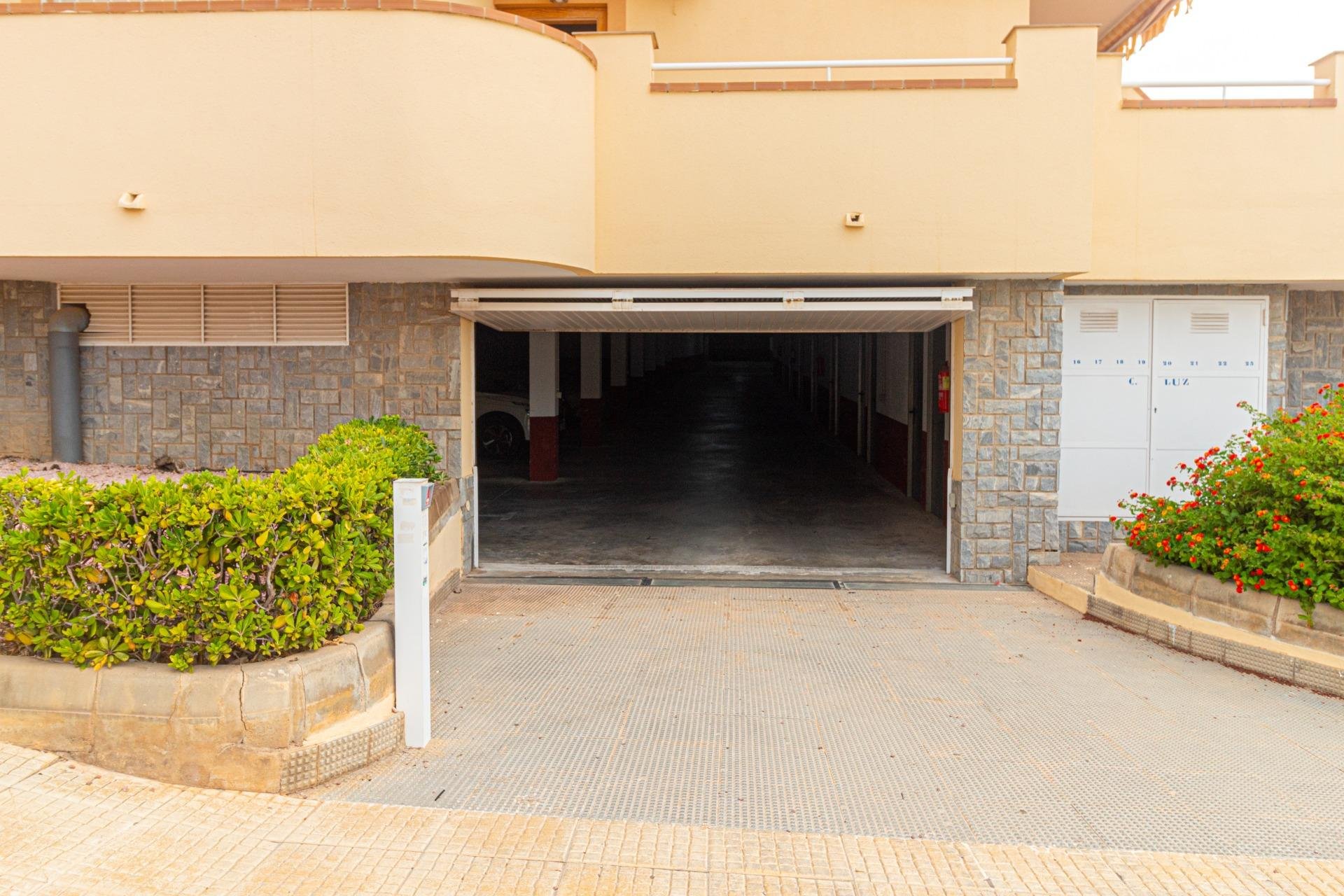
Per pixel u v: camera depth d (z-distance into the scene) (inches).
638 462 657.6
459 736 185.6
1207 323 345.4
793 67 297.1
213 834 142.0
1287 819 154.6
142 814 146.3
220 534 160.4
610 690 213.8
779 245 299.3
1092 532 349.4
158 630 160.1
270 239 251.6
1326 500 222.8
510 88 258.7
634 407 1075.3
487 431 677.3
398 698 180.5
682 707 203.2
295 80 247.9
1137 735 189.5
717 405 1119.6
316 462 213.2
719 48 385.4
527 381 740.7
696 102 297.0
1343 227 317.1
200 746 156.8
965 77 380.8
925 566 350.3
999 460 320.8
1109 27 475.5
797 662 236.2
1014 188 295.3
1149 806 158.9
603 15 389.4
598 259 301.4
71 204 251.8
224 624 158.7
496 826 147.5
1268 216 318.3
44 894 124.0
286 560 166.1
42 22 247.8
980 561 323.3
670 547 384.8
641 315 319.6
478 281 320.8
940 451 451.2
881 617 280.5
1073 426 348.5
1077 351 346.3
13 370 335.6
